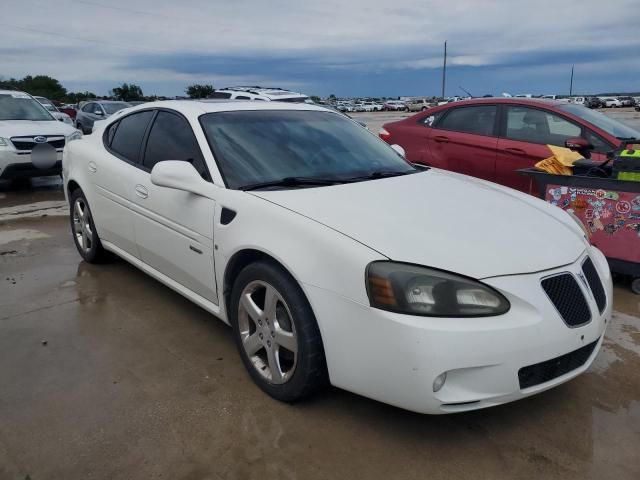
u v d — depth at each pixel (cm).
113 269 471
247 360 289
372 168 347
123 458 232
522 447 242
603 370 310
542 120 584
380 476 223
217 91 1322
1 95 963
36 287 429
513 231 262
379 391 229
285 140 347
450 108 668
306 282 241
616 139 528
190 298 341
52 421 257
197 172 316
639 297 427
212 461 231
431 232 248
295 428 253
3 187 927
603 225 434
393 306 220
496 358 217
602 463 232
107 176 407
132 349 329
